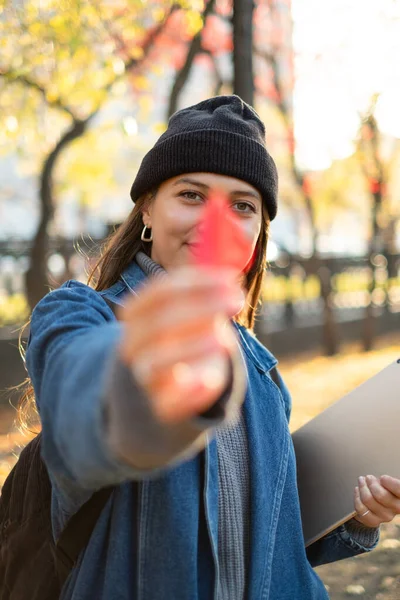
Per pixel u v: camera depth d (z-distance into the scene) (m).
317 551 1.77
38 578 1.40
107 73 8.43
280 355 11.95
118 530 1.29
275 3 11.13
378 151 12.58
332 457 1.78
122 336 0.73
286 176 13.24
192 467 1.34
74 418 0.81
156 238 1.59
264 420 1.56
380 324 15.16
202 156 1.53
